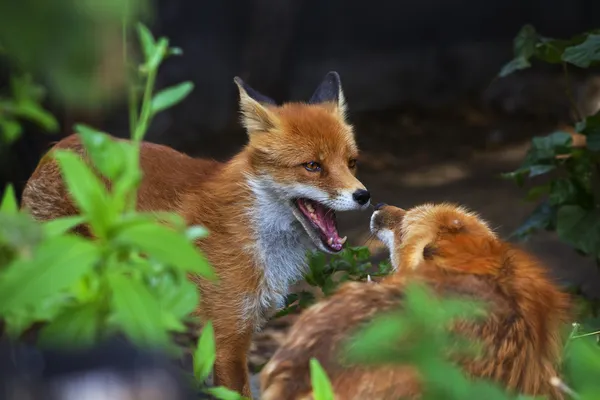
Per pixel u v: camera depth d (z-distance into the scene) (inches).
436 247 241.9
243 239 369.7
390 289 208.8
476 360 200.1
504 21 1545.3
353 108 1350.9
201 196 376.8
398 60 1478.8
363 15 1509.6
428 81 1432.1
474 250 235.6
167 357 138.9
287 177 369.7
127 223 134.0
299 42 1480.1
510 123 1280.8
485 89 1408.7
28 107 179.9
